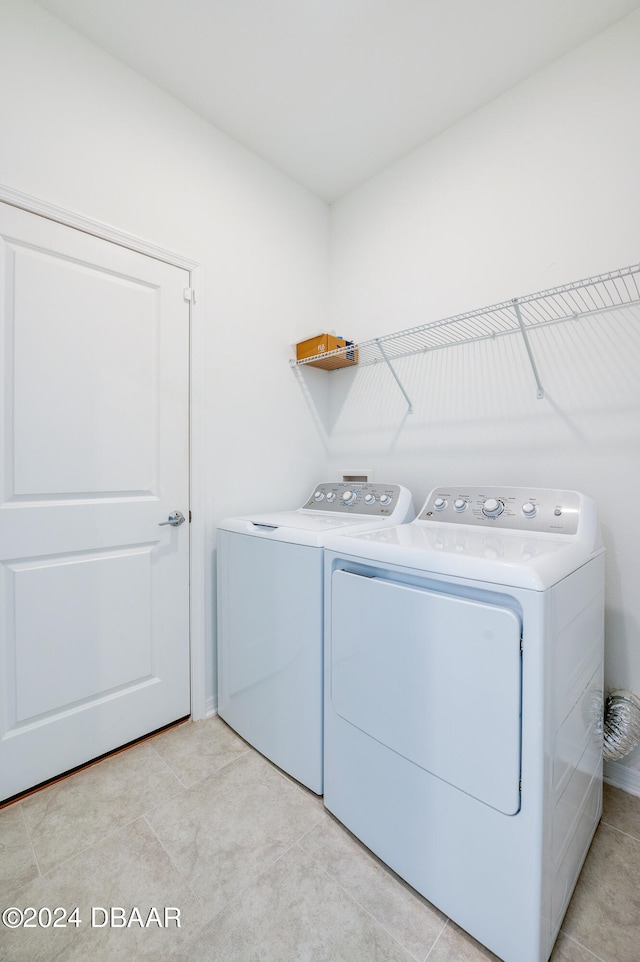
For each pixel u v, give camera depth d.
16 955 0.91
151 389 1.67
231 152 1.92
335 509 1.88
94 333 1.51
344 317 2.34
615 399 1.44
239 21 1.42
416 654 1.01
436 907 1.01
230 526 1.71
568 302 1.53
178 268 1.73
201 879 1.08
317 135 1.92
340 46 1.51
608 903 1.02
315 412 2.34
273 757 1.50
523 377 1.66
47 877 1.08
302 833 1.23
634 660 1.40
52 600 1.43
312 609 1.32
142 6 1.37
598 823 1.27
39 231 1.37
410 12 1.39
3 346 1.32
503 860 0.87
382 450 2.17
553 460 1.58
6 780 1.33
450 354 1.89
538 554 0.97
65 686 1.46
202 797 1.36
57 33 1.40
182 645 1.78
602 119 1.45
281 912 1.00
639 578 1.39
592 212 1.48
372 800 1.14
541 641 0.82
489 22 1.42
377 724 1.11
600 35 1.45
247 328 1.99
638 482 1.40
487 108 1.75
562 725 0.92
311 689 1.33
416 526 1.53
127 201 1.57
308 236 2.29
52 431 1.42
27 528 1.37
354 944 0.93
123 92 1.56
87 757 1.51
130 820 1.26
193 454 1.78
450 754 0.95
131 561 1.62
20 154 1.33
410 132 1.90
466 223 1.82
